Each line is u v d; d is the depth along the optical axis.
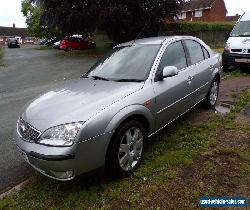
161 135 5.34
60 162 3.51
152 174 4.12
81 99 4.05
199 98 5.99
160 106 4.60
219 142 4.98
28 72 16.45
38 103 4.23
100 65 5.34
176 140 5.10
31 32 55.94
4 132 6.26
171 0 26.47
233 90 8.25
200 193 3.66
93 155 3.65
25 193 3.93
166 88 4.72
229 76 10.49
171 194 3.68
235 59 11.04
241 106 6.70
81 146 3.54
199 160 4.42
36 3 28.06
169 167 4.26
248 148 4.70
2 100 9.38
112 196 3.70
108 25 26.23
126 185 3.92
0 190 4.11
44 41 60.38
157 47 5.07
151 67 4.70
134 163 4.21
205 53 6.36
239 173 4.02
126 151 4.04
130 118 4.09
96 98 4.02
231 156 4.47
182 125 5.76
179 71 5.20
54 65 19.47
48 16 27.33
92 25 27.19
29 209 3.62
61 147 3.51
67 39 33.84
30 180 4.24
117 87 4.35
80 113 3.69
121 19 25.09
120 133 3.88
